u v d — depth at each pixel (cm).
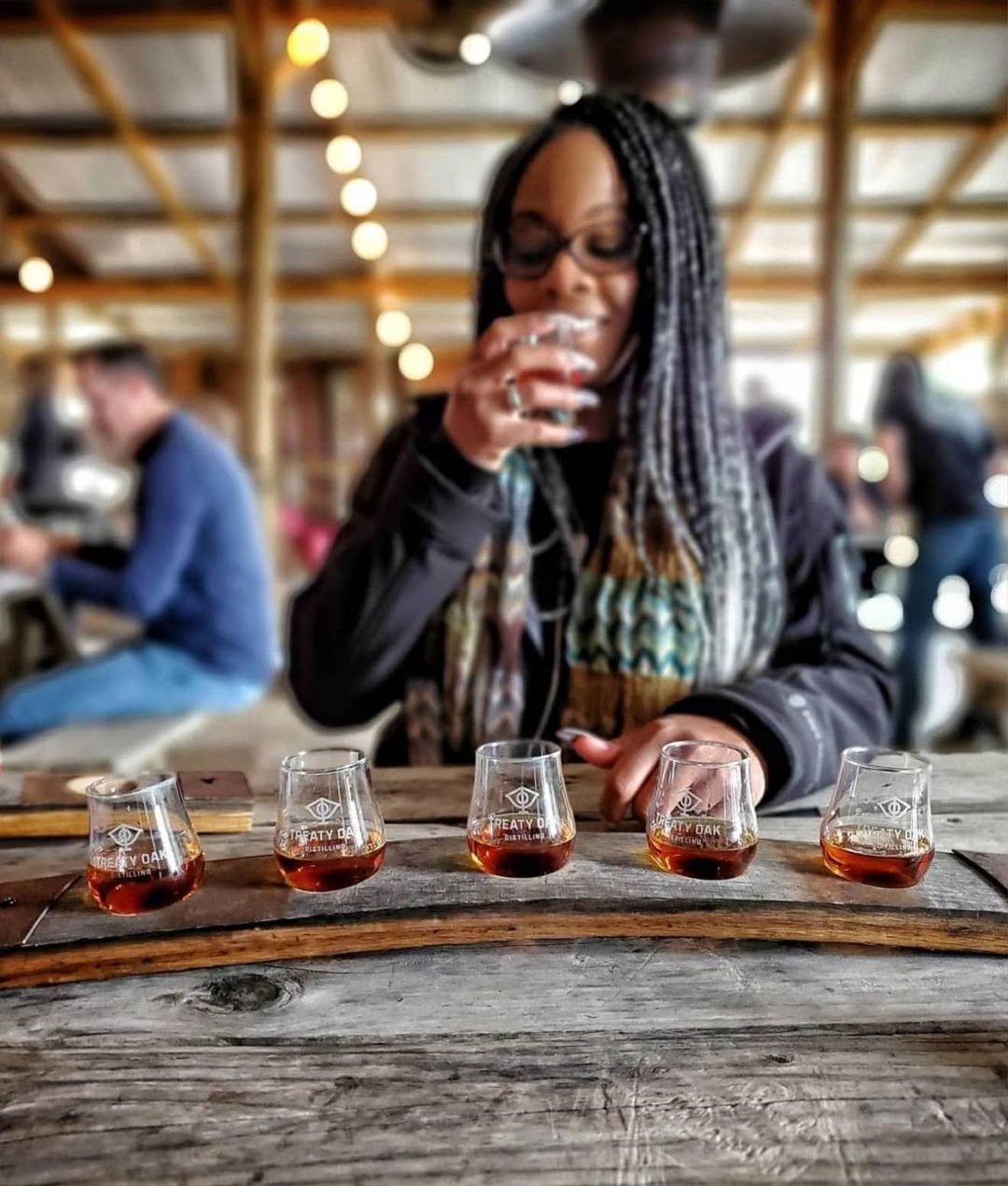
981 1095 47
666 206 101
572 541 106
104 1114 46
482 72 531
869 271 807
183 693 227
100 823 62
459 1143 44
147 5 494
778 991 56
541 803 67
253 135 491
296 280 827
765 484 110
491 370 86
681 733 78
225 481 229
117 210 701
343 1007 55
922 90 552
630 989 57
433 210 694
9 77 546
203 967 59
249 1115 46
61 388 736
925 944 61
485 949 62
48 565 229
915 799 65
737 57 210
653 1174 42
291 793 65
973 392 979
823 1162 43
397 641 100
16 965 57
